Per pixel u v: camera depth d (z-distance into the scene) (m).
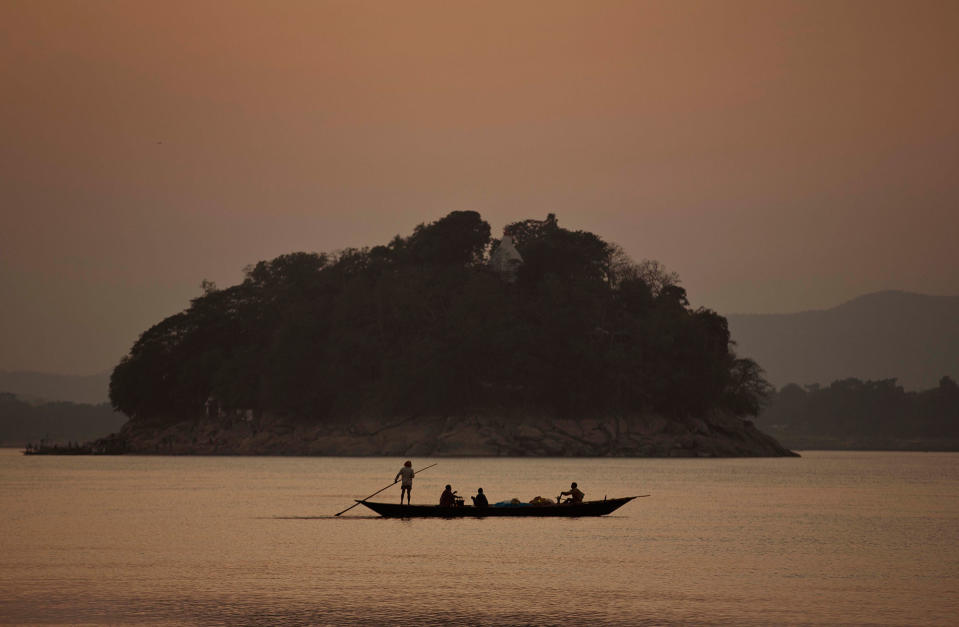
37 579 97.06
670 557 112.62
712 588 94.00
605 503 149.88
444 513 150.38
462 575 100.00
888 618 81.75
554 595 90.38
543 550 117.25
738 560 110.81
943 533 137.88
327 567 104.25
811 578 99.56
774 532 138.12
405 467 154.75
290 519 151.62
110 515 158.38
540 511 150.12
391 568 103.62
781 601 88.19
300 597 88.94
